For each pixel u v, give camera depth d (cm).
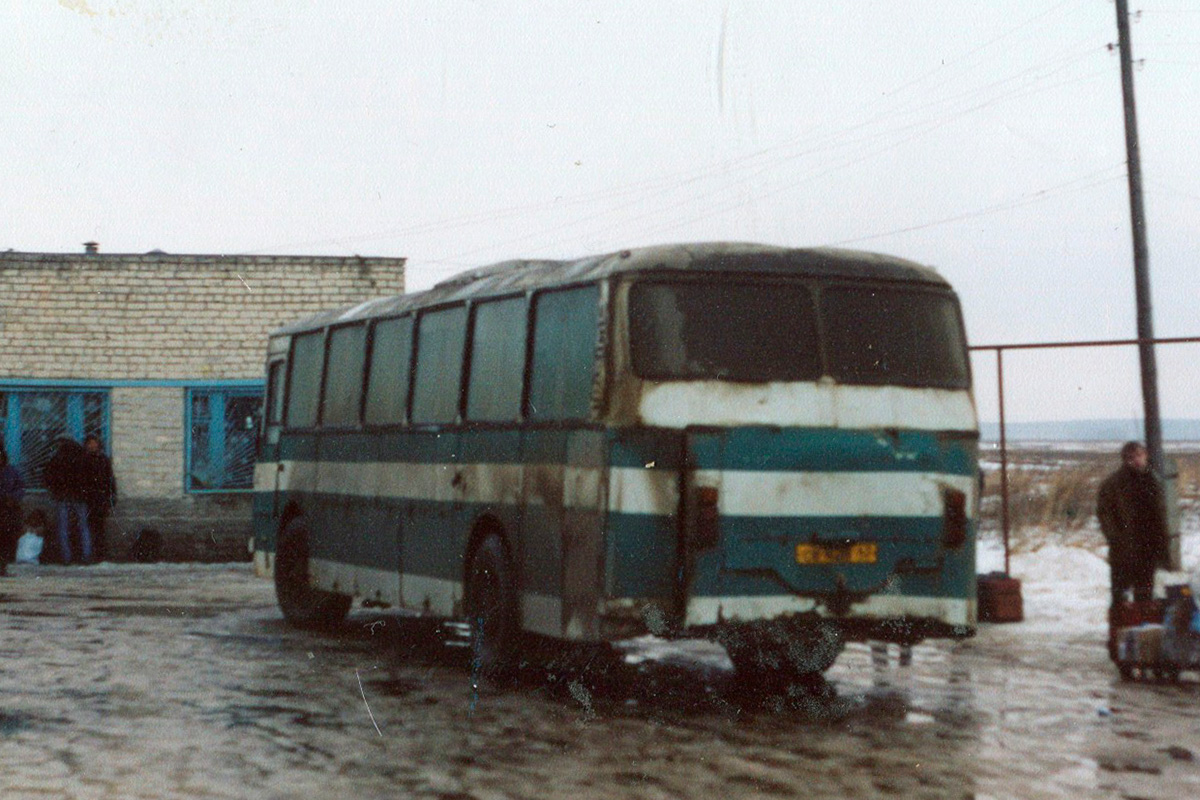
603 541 1077
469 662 1286
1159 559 1407
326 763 867
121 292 3066
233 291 3089
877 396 1124
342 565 1602
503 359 1272
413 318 1469
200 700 1105
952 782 825
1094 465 3669
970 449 1143
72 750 900
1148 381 2809
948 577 1123
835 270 1137
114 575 2616
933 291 1159
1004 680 1255
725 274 1117
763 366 1109
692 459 1077
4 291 3033
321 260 3108
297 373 1797
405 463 1458
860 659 1387
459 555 1326
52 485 2842
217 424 3086
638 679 1244
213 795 779
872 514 1106
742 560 1077
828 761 886
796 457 1095
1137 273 2908
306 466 1725
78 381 3047
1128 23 3005
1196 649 1223
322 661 1359
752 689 1188
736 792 796
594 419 1095
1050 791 801
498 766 864
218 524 3058
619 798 779
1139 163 2970
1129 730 1002
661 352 1095
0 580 2450
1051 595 1909
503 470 1249
